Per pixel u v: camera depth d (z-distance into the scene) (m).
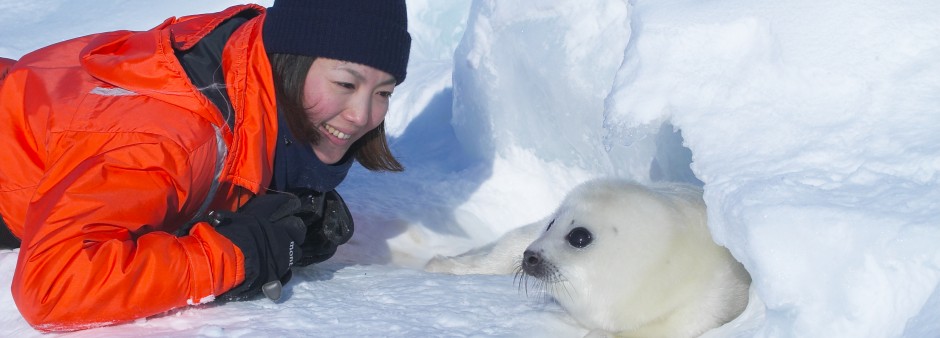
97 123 2.50
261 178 2.74
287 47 2.68
